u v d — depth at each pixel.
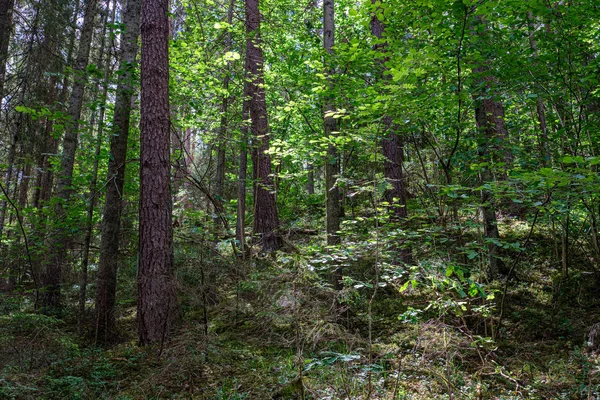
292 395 4.51
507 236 9.02
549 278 7.40
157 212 6.52
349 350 3.87
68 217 7.73
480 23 5.30
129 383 5.10
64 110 11.30
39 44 9.99
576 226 7.34
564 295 6.74
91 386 4.89
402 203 8.10
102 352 6.25
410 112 5.28
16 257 7.98
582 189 4.32
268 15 11.27
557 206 5.13
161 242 6.47
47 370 5.18
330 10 7.55
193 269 6.08
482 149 6.18
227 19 11.86
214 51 9.63
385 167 8.19
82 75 7.39
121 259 8.52
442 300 4.67
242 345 6.00
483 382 4.64
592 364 4.76
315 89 6.52
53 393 4.59
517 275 7.62
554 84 5.84
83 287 7.44
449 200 5.88
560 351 5.34
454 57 5.47
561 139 6.14
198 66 8.77
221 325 6.67
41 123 10.53
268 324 5.85
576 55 5.79
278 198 12.05
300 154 7.16
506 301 6.78
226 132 9.30
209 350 5.32
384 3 5.18
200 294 5.81
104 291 6.93
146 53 6.79
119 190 7.35
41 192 13.06
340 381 4.53
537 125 7.78
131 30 7.71
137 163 9.25
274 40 11.38
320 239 10.54
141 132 6.73
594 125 6.02
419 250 7.79
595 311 6.12
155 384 4.89
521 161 6.60
